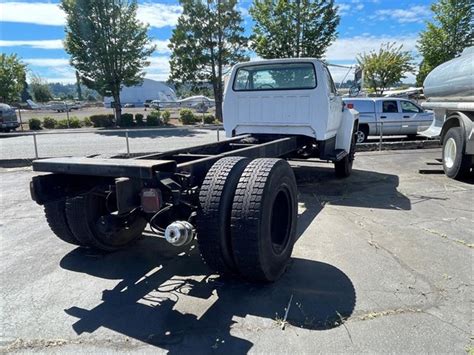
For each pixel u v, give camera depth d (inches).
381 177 298.5
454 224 179.5
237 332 95.5
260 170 115.8
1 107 807.1
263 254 110.7
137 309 107.3
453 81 296.4
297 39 777.6
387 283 120.4
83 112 1563.7
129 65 942.4
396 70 1272.1
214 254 111.9
